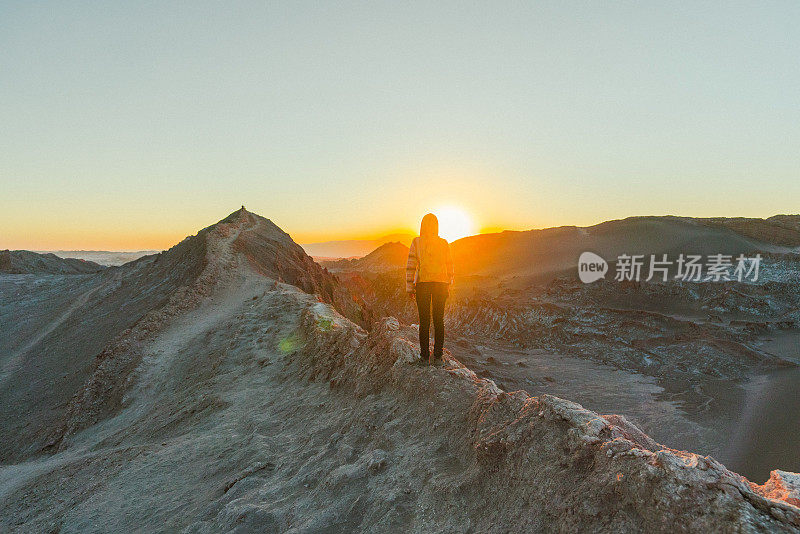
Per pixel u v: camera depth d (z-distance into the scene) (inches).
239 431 298.5
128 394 708.0
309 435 231.3
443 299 219.6
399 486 144.8
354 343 352.2
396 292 5123.0
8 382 1194.0
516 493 117.2
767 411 1259.8
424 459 154.6
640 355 2080.5
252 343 656.4
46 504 286.7
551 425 125.3
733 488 83.9
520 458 124.2
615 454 104.3
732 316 2596.0
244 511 157.2
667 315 2736.2
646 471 93.6
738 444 1104.8
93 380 786.2
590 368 1993.1
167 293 1434.5
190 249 1808.6
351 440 198.8
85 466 355.9
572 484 106.5
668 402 1457.9
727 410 1315.2
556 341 2549.2
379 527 129.0
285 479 187.8
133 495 240.7
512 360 2191.2
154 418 508.4
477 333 3149.6
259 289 1282.0
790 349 1919.3
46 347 1469.0
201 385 526.0
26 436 777.6
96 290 2214.6
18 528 261.9
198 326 964.0
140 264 2479.1
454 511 124.6
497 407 151.3
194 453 280.1
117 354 849.5
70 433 680.4
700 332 2252.7
